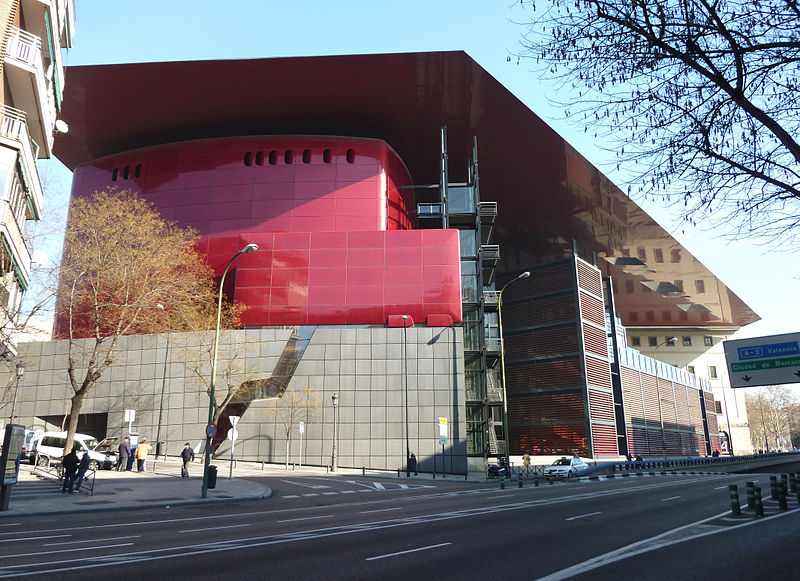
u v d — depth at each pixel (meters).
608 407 59.09
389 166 51.75
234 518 14.41
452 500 20.03
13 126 24.03
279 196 49.50
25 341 47.03
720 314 94.75
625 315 95.75
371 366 43.62
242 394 43.19
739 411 100.88
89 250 30.23
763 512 15.28
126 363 45.12
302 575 7.40
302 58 41.12
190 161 51.81
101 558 8.59
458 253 46.34
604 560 8.52
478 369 48.25
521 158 52.31
